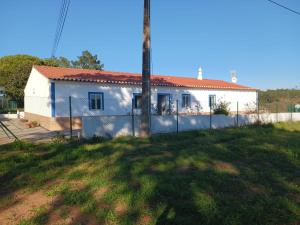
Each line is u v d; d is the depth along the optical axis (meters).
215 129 18.59
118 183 6.90
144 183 6.82
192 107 26.36
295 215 5.15
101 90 20.91
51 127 18.77
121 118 15.19
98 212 5.47
